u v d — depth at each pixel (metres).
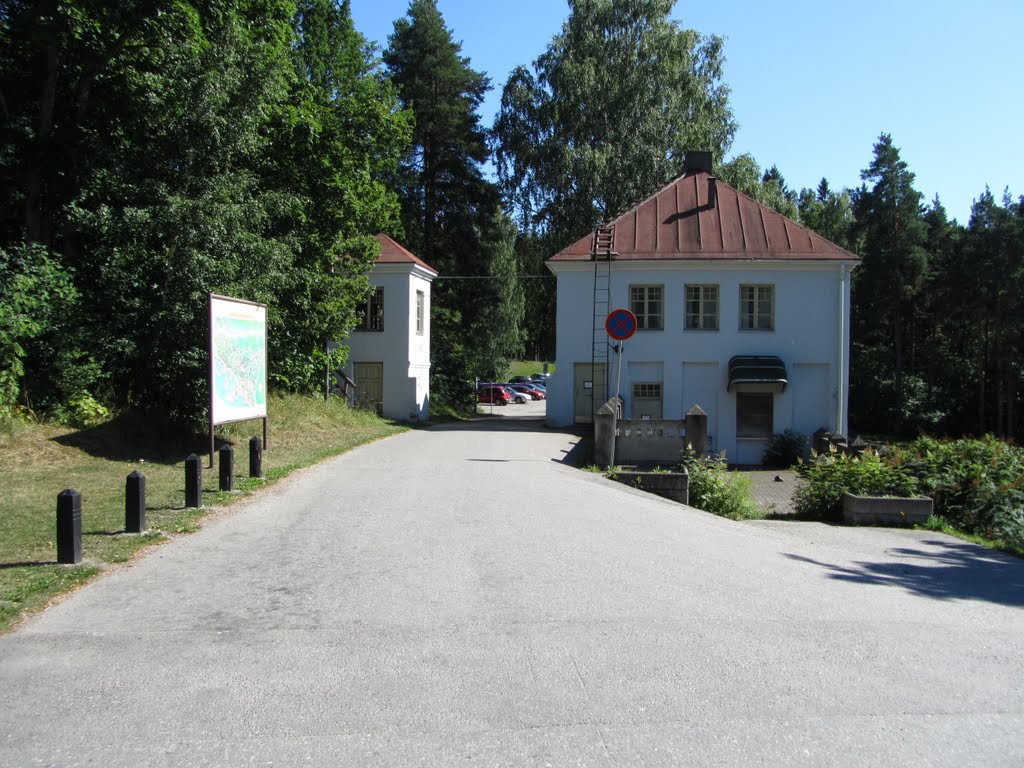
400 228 30.97
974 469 13.14
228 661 4.96
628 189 37.12
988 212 46.41
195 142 15.58
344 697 4.44
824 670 4.99
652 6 39.28
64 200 16.14
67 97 16.58
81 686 4.57
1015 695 4.67
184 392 14.87
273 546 7.98
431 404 38.00
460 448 18.17
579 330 27.48
